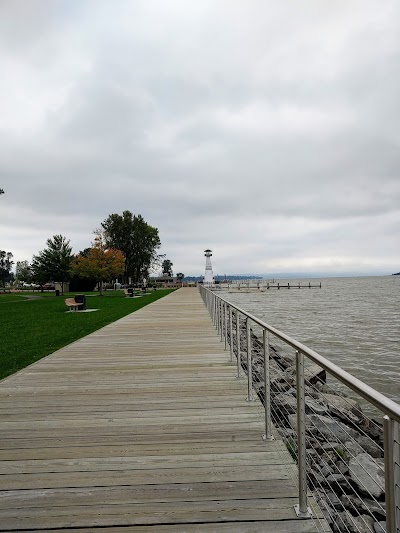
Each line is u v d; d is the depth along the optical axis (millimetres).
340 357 12703
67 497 2992
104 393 5707
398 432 1532
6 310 24094
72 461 3580
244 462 3494
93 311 21625
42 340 11453
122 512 2791
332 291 82000
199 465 3451
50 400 5406
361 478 3900
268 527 2592
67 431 4293
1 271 116812
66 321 16672
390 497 1519
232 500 2904
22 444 3967
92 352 8852
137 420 4598
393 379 9883
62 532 2594
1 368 7867
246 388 5840
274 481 3164
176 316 16859
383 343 15328
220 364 7461
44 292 61594
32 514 2791
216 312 12414
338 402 6723
